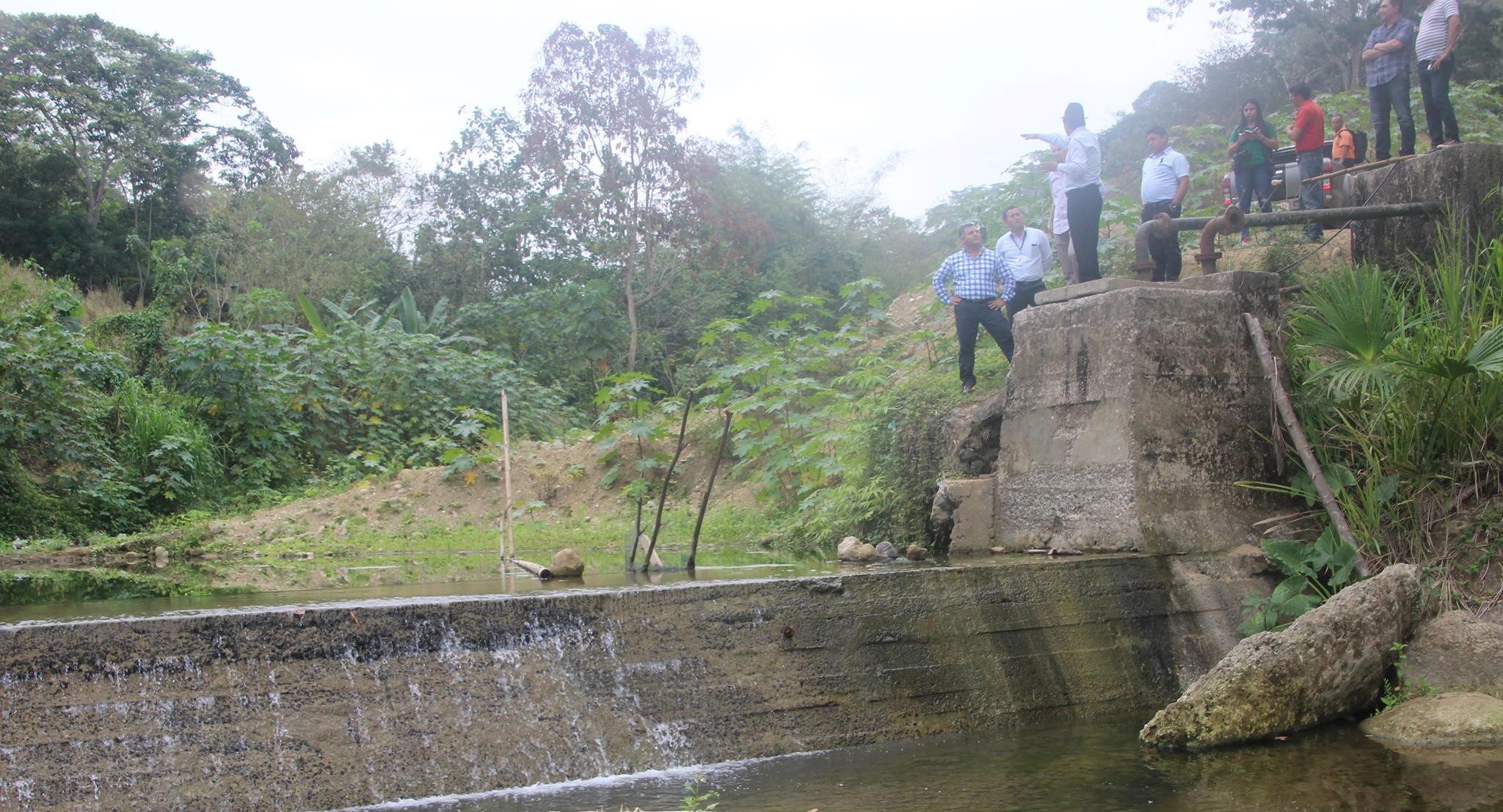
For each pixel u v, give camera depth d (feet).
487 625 17.06
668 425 49.62
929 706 19.76
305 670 15.74
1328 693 19.80
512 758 16.11
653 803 14.99
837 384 47.47
